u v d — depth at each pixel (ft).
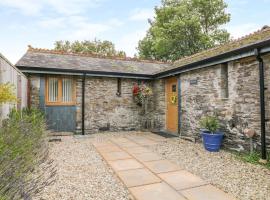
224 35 79.36
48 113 29.66
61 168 15.29
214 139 20.15
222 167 15.57
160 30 76.54
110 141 25.63
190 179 13.42
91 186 12.31
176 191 11.73
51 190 11.54
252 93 17.94
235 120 19.63
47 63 29.63
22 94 23.04
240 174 14.08
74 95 31.09
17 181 7.32
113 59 39.91
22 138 11.85
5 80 14.44
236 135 19.51
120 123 33.81
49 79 29.96
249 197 10.85
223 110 21.11
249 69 18.22
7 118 15.07
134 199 10.89
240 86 19.11
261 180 12.99
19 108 20.95
